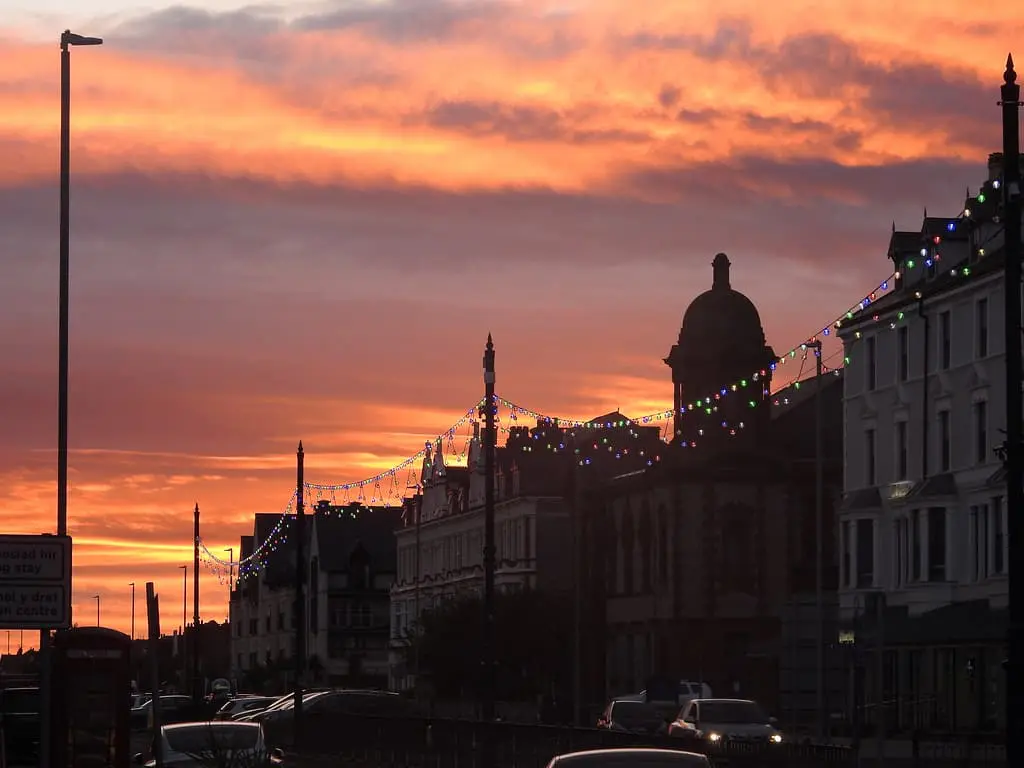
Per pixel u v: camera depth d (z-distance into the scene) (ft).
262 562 616.80
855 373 275.59
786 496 327.06
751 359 334.03
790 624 114.93
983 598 233.14
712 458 326.03
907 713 236.84
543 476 413.59
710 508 325.01
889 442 263.90
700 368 336.08
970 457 240.53
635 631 342.44
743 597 323.57
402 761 178.70
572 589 367.25
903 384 260.21
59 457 110.01
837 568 327.06
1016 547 86.33
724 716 175.73
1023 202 226.58
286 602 634.02
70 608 96.94
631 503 348.18
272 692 550.36
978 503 236.84
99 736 119.85
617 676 349.61
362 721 193.88
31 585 96.43
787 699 114.21
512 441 425.69
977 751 173.78
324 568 588.09
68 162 113.50
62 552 96.84
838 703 238.68
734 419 333.42
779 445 339.16
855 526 266.98
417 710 262.67
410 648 380.37
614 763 67.15
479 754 156.35
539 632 350.23
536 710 336.70
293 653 607.78
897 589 253.85
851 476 275.59
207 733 118.32
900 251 265.95
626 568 349.82
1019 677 84.94
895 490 258.78
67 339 111.34
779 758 113.60
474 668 347.36
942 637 229.25
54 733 119.44
